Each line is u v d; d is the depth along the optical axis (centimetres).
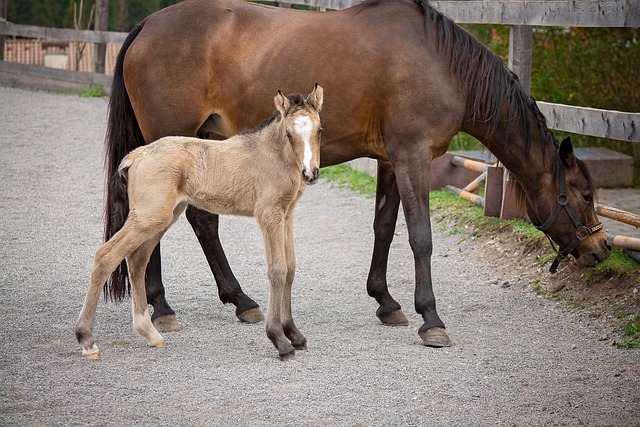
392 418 421
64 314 591
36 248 767
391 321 582
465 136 1177
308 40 571
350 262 745
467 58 555
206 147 513
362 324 583
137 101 607
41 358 502
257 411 429
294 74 569
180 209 536
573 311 595
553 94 1123
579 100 1134
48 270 701
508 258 713
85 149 1227
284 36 577
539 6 720
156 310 570
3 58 1988
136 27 624
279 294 508
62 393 450
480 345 535
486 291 654
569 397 450
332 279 696
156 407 433
